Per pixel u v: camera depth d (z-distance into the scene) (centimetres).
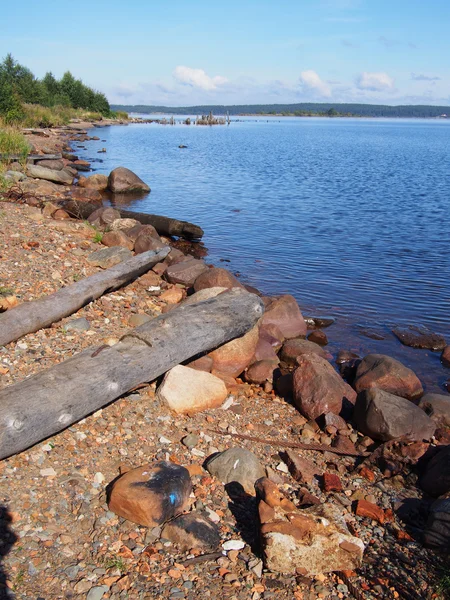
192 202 1077
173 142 2805
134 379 276
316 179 1532
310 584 196
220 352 362
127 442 260
